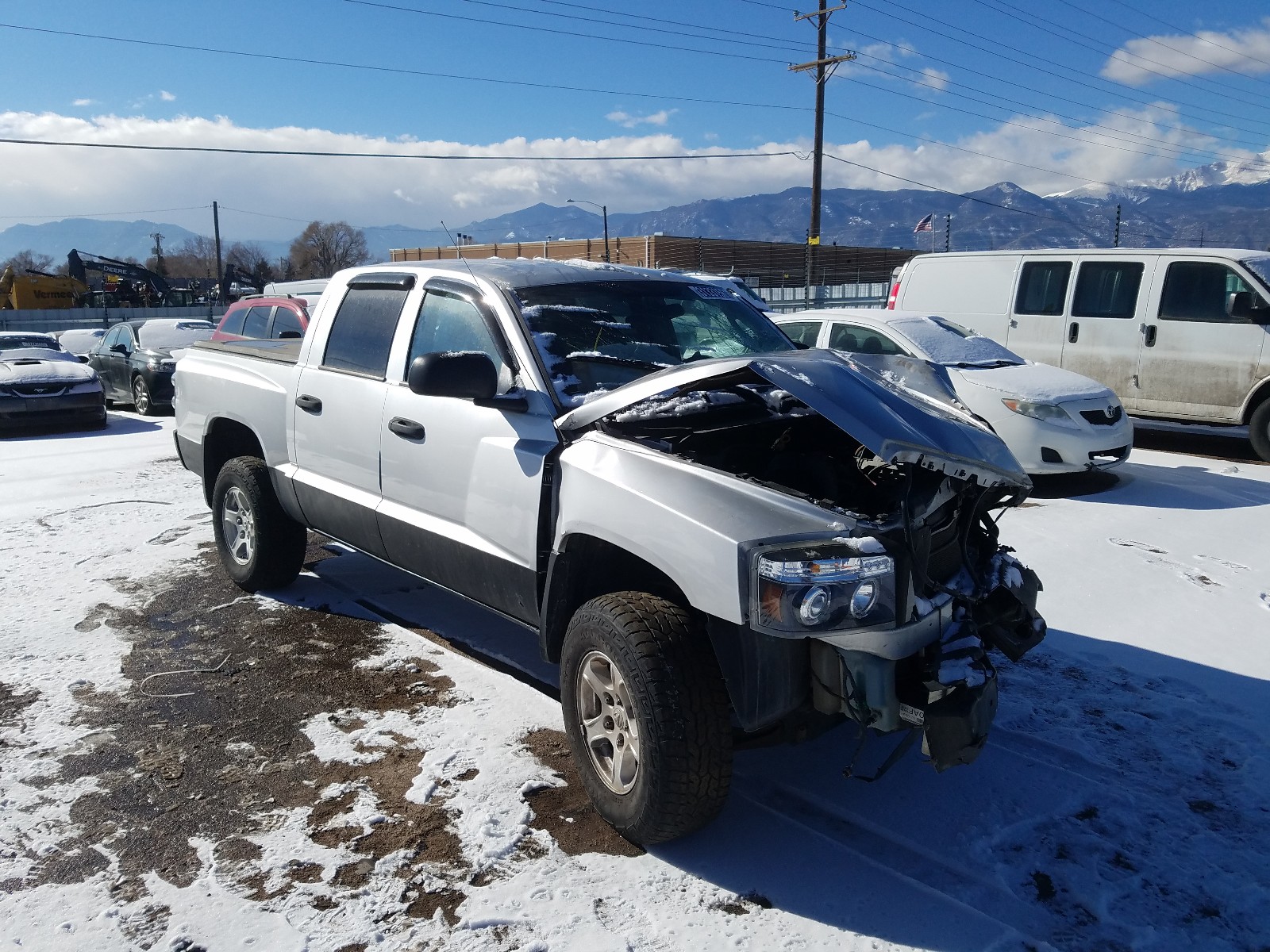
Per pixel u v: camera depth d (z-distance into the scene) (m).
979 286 10.91
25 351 13.65
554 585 3.22
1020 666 4.35
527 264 4.13
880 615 2.61
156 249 87.38
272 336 9.59
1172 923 2.62
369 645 4.57
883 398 2.99
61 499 7.84
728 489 2.81
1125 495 7.70
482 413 3.57
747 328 4.27
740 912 2.65
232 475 5.13
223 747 3.57
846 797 3.27
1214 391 9.41
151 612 5.05
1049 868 2.87
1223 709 3.91
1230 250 9.59
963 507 3.15
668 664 2.71
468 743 3.60
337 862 2.86
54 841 2.96
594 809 3.18
